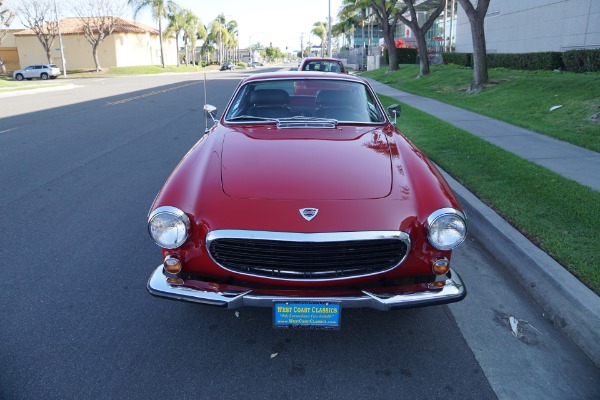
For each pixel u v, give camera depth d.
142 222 4.97
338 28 50.84
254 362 2.79
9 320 3.19
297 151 3.25
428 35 42.81
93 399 2.47
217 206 2.70
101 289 3.62
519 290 3.63
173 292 2.72
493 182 5.55
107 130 10.69
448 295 2.70
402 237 2.59
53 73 41.69
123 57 53.47
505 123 9.86
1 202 5.58
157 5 53.03
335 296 2.64
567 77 13.19
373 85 23.48
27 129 10.88
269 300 2.62
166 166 7.25
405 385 2.60
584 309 2.95
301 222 2.58
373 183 2.86
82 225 4.88
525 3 21.53
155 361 2.79
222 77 39.00
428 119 10.40
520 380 2.65
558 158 6.74
